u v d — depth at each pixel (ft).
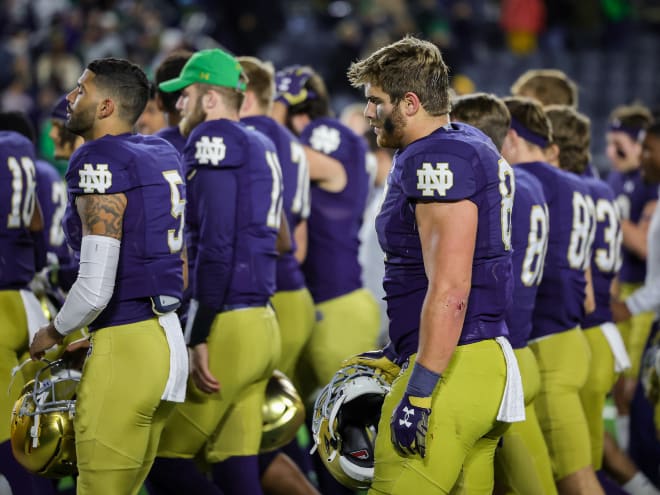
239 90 47.09
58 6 207.62
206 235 44.78
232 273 45.78
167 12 193.36
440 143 35.14
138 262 38.83
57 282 50.21
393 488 35.91
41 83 173.27
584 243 48.73
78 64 177.88
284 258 55.21
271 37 180.86
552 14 189.57
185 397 44.52
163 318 39.86
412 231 35.91
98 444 38.58
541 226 45.19
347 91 165.17
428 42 36.96
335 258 59.72
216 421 46.03
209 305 44.68
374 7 185.06
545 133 48.75
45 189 55.36
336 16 189.78
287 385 50.39
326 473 56.59
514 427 44.91
